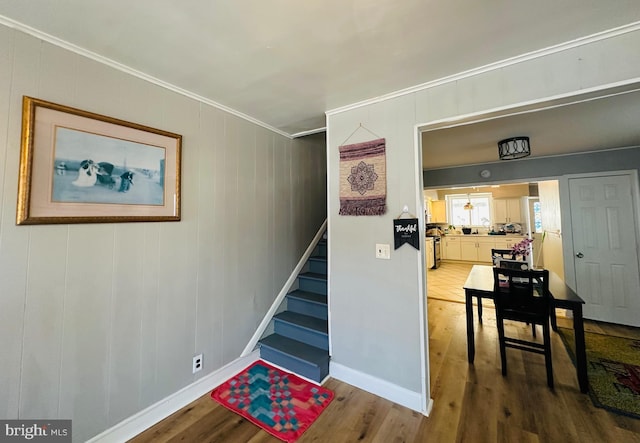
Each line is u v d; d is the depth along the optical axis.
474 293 2.59
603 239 3.56
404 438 1.67
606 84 1.42
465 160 4.16
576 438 1.65
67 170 1.46
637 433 1.68
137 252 1.76
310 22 1.32
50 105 1.40
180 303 1.99
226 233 2.35
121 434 1.65
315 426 1.78
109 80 1.64
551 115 2.36
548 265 4.62
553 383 2.21
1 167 1.28
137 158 1.75
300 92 2.07
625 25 1.36
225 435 1.71
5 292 1.28
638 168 3.40
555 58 1.54
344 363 2.30
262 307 2.71
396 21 1.32
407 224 2.00
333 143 2.40
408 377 1.98
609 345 2.89
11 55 1.30
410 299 1.99
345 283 2.31
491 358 2.66
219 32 1.40
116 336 1.65
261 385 2.23
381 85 1.96
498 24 1.35
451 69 1.76
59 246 1.44
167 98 1.94
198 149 2.14
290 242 3.13
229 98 2.17
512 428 1.74
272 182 2.88
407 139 2.03
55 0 1.16
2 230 1.27
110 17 1.28
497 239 7.78
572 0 1.19
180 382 1.98
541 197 4.89
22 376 1.32
